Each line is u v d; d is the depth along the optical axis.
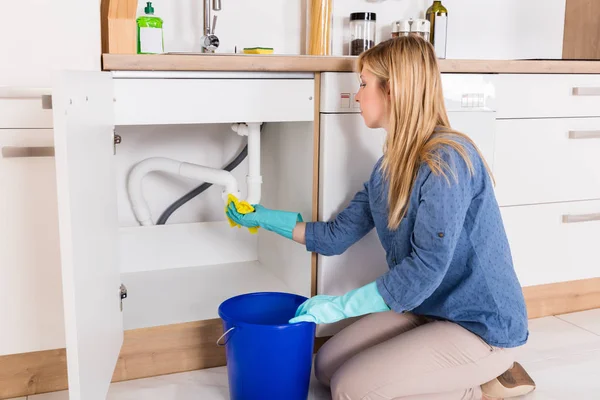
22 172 1.50
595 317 2.18
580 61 2.05
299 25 2.25
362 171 1.82
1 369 1.59
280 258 2.12
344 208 1.81
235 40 2.18
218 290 2.03
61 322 1.60
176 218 2.28
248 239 2.35
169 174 2.22
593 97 2.10
